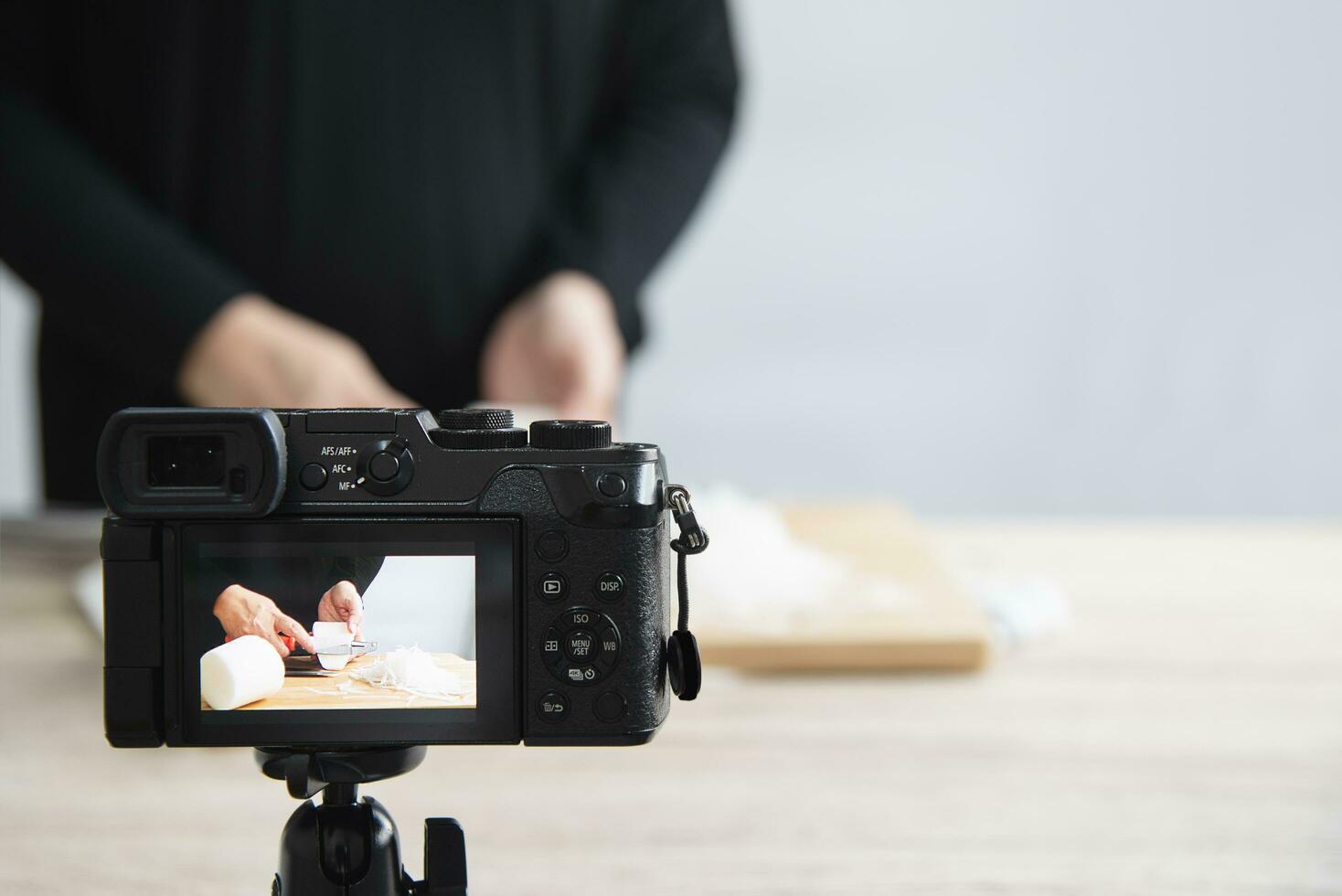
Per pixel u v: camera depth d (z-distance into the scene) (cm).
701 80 150
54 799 66
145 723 45
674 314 211
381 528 46
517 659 46
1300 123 207
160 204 131
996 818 64
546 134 141
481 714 46
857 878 58
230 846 61
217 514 44
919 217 210
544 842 62
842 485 217
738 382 213
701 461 215
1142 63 206
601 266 130
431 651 46
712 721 78
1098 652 91
